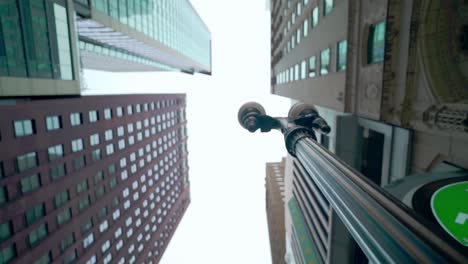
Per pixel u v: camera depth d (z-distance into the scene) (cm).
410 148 1317
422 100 1173
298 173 4691
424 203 923
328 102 2216
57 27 2319
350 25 1758
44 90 2141
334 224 2583
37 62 2075
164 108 8156
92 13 2912
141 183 6475
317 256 3512
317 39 2552
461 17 1101
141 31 4434
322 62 2420
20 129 3138
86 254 4209
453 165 1054
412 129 1303
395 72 1323
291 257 5416
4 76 1789
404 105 1251
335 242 2594
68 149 3916
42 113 3419
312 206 3744
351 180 728
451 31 1118
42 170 3406
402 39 1268
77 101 4112
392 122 1341
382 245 507
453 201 887
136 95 6194
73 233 3953
